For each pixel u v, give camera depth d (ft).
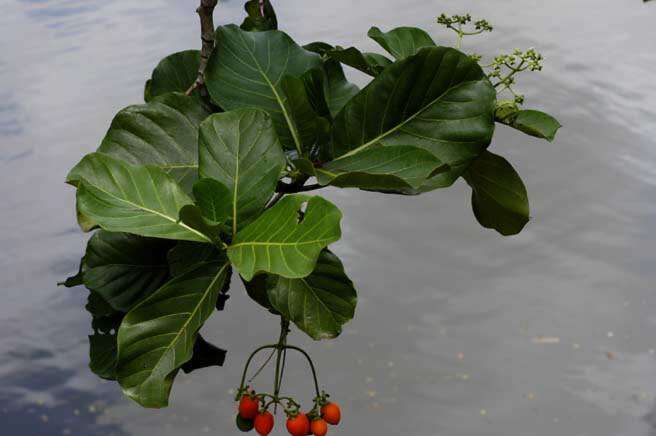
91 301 4.35
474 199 5.16
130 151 4.15
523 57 4.68
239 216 3.84
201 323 3.59
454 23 5.22
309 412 4.21
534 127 4.72
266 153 3.98
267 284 3.96
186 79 5.20
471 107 4.18
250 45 4.77
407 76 4.20
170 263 3.99
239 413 4.14
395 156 3.99
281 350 4.14
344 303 3.95
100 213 3.59
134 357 3.53
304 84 4.51
